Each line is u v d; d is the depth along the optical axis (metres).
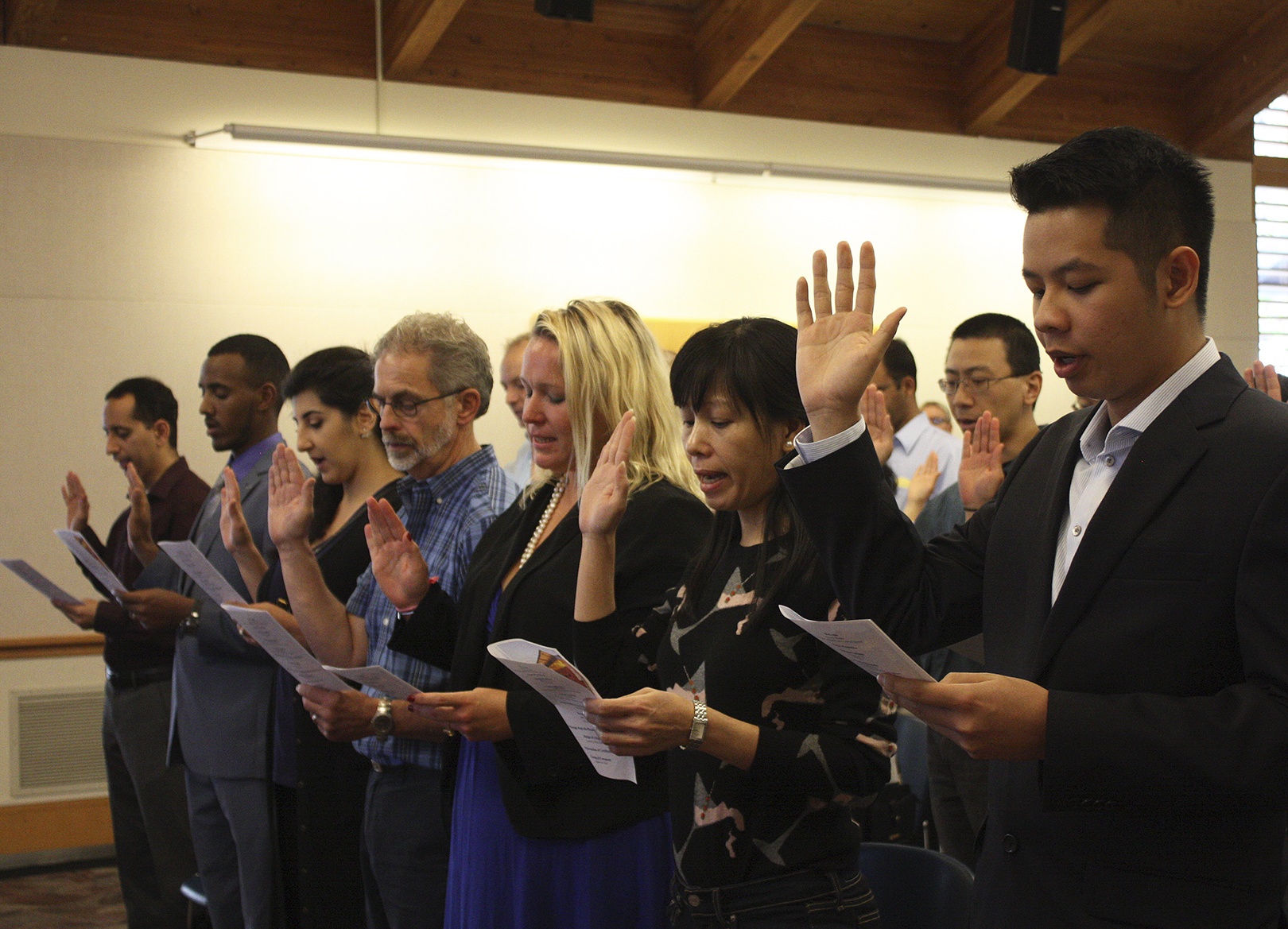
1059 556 1.27
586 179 6.67
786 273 7.05
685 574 1.81
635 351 2.14
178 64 5.98
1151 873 1.15
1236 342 7.95
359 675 2.02
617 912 1.91
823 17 7.18
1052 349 1.20
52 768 5.63
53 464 5.69
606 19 6.80
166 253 5.93
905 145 7.36
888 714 1.61
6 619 5.57
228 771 3.02
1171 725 1.08
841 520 1.38
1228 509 1.13
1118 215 1.15
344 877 2.63
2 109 5.71
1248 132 8.07
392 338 2.64
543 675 1.61
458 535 2.58
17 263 5.68
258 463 3.53
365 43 6.34
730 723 1.52
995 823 1.28
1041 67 6.23
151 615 3.37
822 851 1.54
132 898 3.96
